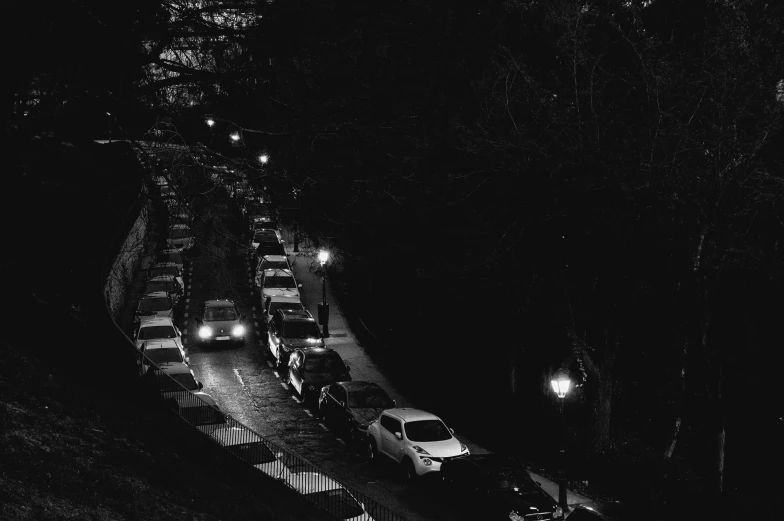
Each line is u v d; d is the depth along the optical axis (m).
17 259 17.91
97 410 12.44
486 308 28.83
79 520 7.50
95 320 20.19
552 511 15.65
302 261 44.34
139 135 15.05
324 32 15.28
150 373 18.38
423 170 20.38
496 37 19.72
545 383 27.78
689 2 20.55
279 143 16.02
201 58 15.09
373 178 18.41
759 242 19.20
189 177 15.22
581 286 23.62
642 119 20.69
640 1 20.80
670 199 18.14
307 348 27.08
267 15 14.59
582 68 20.55
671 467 21.05
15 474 7.99
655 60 19.14
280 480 15.28
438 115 19.36
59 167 20.22
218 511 10.15
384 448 19.81
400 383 29.98
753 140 18.39
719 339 22.86
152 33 13.70
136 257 36.00
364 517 13.79
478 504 16.14
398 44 18.27
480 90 19.92
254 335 33.81
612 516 17.38
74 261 21.08
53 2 12.62
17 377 11.85
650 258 21.88
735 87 18.02
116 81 14.44
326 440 22.09
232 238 17.31
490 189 23.47
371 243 22.22
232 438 16.58
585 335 25.09
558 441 23.23
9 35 12.77
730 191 18.20
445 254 23.84
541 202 21.59
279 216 16.98
